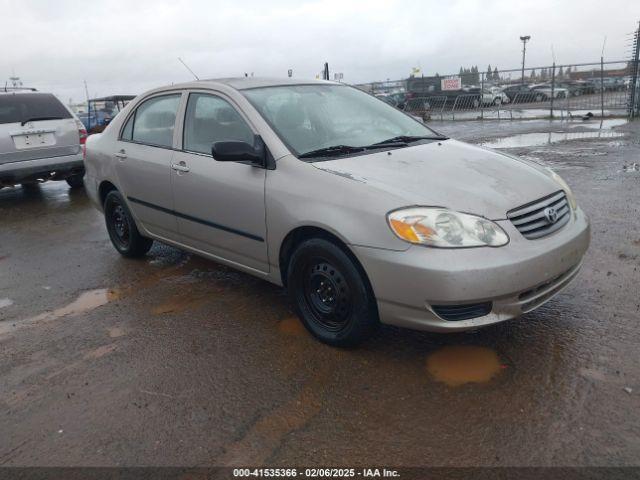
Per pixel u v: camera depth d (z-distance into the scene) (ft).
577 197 22.50
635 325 11.48
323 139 12.67
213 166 13.17
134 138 16.42
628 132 44.86
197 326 12.87
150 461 8.36
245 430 8.96
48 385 10.72
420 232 9.50
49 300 15.15
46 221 24.64
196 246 14.66
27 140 27.12
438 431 8.63
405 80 76.59
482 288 9.34
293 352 11.33
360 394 9.72
